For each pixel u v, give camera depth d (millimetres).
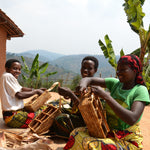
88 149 1730
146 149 2881
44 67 11602
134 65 1778
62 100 3854
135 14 6914
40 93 3816
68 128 2979
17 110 3609
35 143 2221
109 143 1720
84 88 1842
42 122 3037
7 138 2543
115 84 2072
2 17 7555
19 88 3633
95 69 3084
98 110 1797
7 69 3639
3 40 9031
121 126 1858
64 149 1978
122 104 1840
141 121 4766
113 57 8484
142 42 7055
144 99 1724
